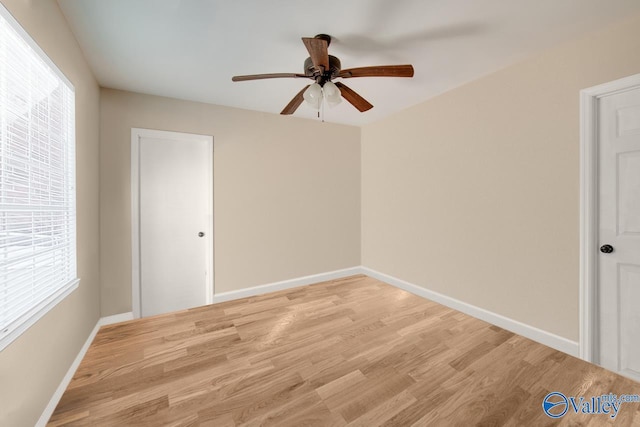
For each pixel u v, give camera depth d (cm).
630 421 127
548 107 210
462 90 272
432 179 308
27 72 126
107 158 260
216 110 313
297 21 174
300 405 138
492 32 187
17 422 113
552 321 211
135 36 187
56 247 154
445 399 142
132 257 272
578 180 195
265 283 349
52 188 153
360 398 143
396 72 183
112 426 125
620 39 174
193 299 309
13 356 111
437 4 161
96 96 245
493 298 251
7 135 113
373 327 221
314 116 366
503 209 241
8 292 111
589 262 190
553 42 198
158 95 283
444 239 297
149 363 173
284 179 359
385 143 377
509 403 139
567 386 152
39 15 133
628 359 180
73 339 173
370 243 411
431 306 266
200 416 130
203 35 187
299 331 215
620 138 181
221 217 318
